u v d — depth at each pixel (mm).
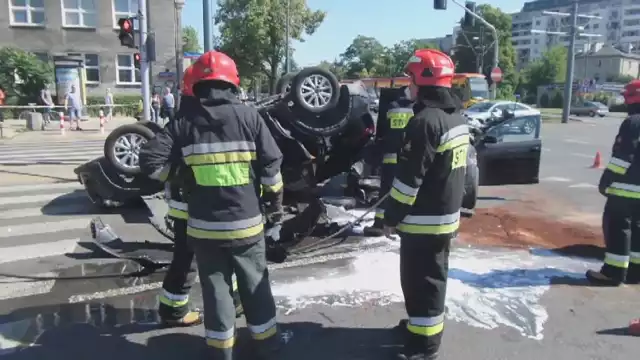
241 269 3373
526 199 9266
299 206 6945
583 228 7215
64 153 14703
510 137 8875
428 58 3414
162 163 3326
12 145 16719
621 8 145250
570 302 4668
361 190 8039
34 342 3971
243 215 3303
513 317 4379
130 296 4820
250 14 42875
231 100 3334
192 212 3342
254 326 3486
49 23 30188
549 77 87125
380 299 4742
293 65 45969
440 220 3467
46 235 6750
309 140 6773
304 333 4109
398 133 6082
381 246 6164
